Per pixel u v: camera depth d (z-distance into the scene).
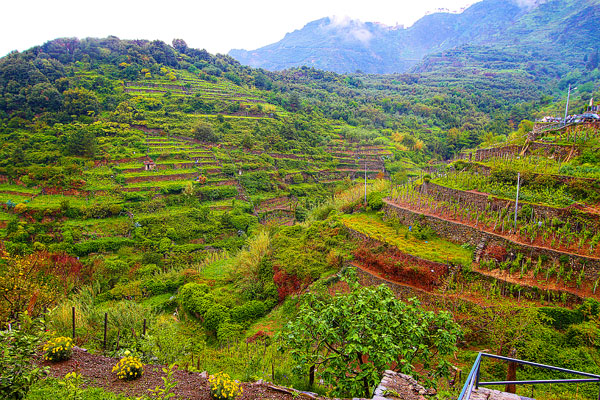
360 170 86.12
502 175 34.06
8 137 76.88
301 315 14.54
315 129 106.31
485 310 21.70
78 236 53.44
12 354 10.48
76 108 89.75
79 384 12.87
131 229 57.28
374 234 33.72
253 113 107.94
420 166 89.19
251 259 39.88
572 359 18.41
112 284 44.06
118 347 20.12
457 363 19.33
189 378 14.67
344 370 12.55
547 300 22.45
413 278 26.62
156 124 89.50
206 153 81.12
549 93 156.88
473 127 112.19
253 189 74.25
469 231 29.53
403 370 11.67
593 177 29.27
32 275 29.88
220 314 31.02
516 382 7.22
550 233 26.22
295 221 66.25
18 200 59.25
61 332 23.12
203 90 120.25
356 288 15.47
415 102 152.00
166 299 39.34
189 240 58.75
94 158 71.44
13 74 96.56
